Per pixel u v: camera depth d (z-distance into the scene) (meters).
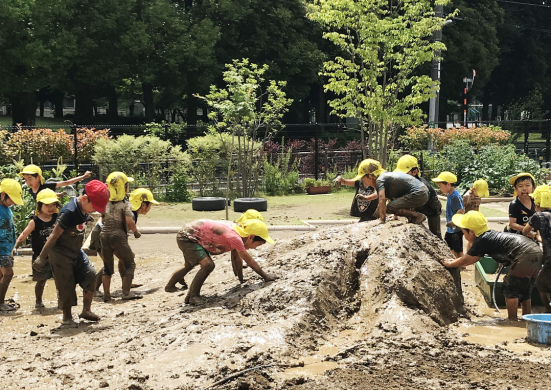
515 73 59.62
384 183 8.29
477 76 47.25
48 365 6.09
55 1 32.38
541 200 7.90
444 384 5.24
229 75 20.25
